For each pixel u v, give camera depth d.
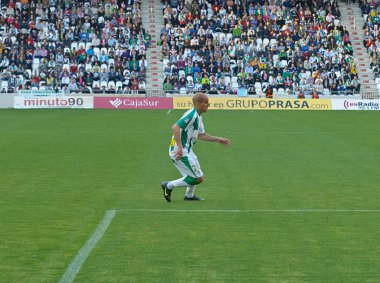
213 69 104.94
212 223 21.91
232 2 117.12
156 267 16.97
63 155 40.50
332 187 29.34
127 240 19.62
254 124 66.50
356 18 121.56
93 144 46.72
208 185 29.70
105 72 102.25
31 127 60.91
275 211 23.97
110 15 112.19
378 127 63.66
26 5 110.94
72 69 101.75
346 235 20.38
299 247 18.97
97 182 30.38
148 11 117.62
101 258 17.73
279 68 106.44
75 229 20.98
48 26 108.12
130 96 97.19
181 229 21.02
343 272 16.66
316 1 119.81
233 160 38.56
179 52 107.69
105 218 22.56
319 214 23.50
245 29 113.94
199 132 24.95
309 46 110.75
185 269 16.81
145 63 106.50
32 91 95.19
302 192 28.00
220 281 15.93
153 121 69.12
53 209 24.17
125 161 37.69
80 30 108.56
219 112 86.94
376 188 29.09
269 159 39.06
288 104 95.94
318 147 45.47
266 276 16.31
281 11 116.62
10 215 23.12
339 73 107.75
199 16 114.38
